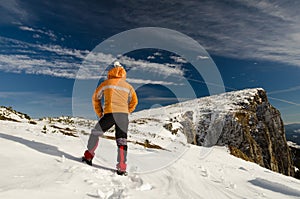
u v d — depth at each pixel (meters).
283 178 6.39
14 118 12.87
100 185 2.93
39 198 2.15
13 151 3.83
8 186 2.34
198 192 3.59
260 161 28.28
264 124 35.41
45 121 15.27
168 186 3.62
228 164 7.12
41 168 3.25
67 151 4.72
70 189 2.58
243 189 4.29
